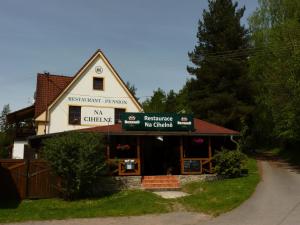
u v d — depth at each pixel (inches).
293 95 1214.9
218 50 1632.6
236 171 1051.3
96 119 1483.8
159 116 1048.2
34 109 1556.3
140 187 994.7
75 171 845.2
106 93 1510.8
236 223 600.7
